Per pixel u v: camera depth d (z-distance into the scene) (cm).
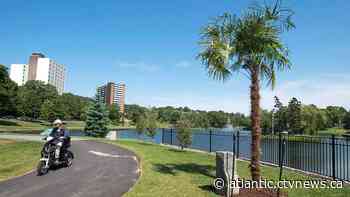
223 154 846
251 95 928
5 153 1611
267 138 1659
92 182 1014
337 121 7769
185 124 2009
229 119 8181
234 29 985
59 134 1256
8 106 7494
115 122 11506
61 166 1309
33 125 7988
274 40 950
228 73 1006
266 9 966
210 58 991
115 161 1470
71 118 11200
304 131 4875
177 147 2248
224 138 2481
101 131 4203
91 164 1374
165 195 821
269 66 1002
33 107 9225
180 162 1418
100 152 1814
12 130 5262
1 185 952
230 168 842
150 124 2594
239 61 984
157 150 1930
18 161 1368
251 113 923
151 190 871
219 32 1007
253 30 948
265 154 1631
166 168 1241
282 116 4531
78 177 1090
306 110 5062
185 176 1081
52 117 9281
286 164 1422
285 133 894
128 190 910
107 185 974
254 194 838
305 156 1443
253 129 915
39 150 1766
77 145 2205
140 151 1830
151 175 1075
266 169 1297
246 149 2136
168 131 2723
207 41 1005
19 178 1052
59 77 18775
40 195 850
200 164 1380
